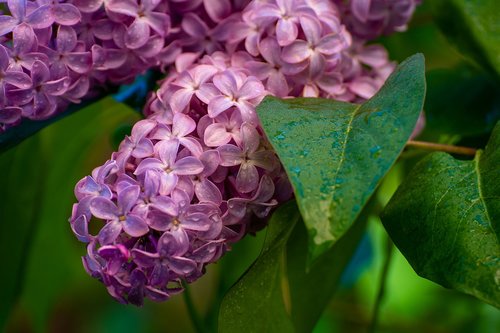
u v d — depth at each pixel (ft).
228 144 1.41
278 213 1.43
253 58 1.50
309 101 1.42
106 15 1.49
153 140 1.42
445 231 1.39
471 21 1.65
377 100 1.39
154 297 1.38
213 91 1.45
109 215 1.36
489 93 1.76
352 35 1.62
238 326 1.46
